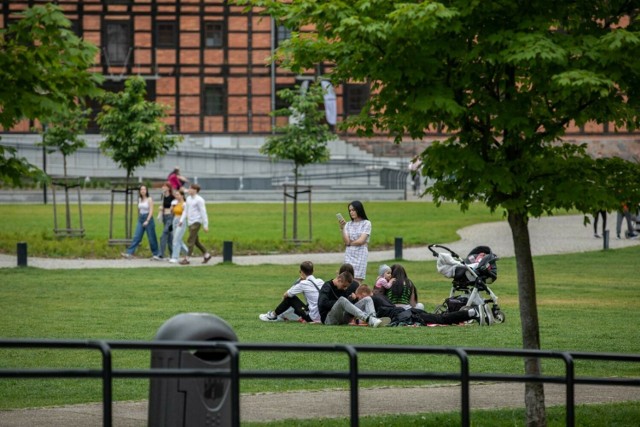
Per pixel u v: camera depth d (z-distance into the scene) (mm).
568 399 11867
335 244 47156
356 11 14703
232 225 56344
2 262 40688
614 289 33656
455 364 20625
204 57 91000
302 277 26203
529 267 15570
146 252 44781
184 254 44688
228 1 16156
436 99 14461
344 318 25328
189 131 91062
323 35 15320
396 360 20938
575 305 29797
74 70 16109
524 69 15023
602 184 15570
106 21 89500
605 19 15469
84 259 42688
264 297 30969
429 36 14125
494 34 14328
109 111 49094
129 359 21188
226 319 26156
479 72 14844
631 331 24656
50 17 15828
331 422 15375
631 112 15641
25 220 58531
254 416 16078
